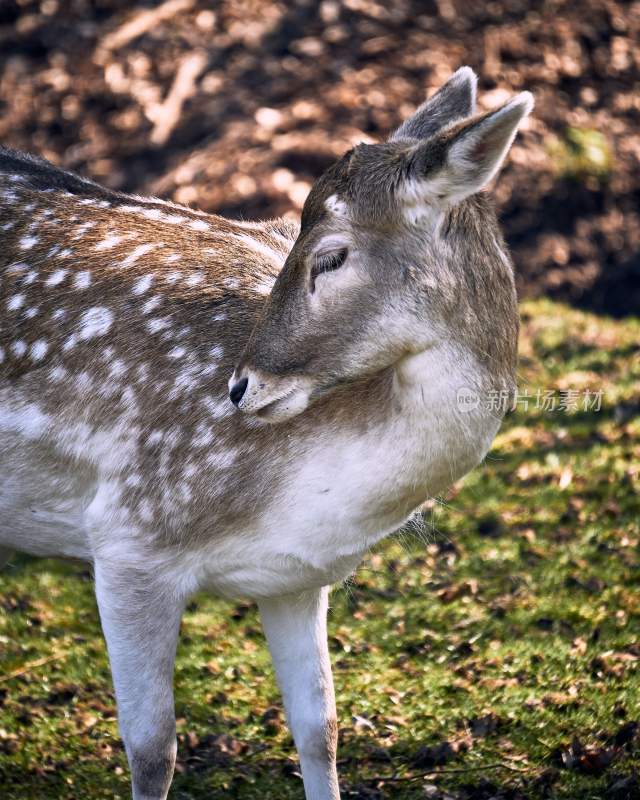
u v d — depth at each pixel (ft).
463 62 67.31
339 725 29.78
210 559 23.39
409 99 64.80
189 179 60.95
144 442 23.38
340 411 22.39
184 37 68.69
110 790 27.61
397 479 22.20
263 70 66.69
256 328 21.63
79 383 23.81
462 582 35.96
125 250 24.79
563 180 63.31
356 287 21.18
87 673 32.35
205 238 25.46
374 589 35.91
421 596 35.58
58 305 24.27
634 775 26.91
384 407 22.06
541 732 28.99
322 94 64.95
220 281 24.36
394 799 27.07
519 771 27.66
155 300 24.03
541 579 35.94
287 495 22.65
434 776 27.76
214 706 30.89
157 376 23.50
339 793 25.25
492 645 32.96
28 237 25.21
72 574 37.58
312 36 68.49
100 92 66.33
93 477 24.07
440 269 21.20
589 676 31.12
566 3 71.61
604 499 39.88
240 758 28.81
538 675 31.40
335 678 31.76
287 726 27.32
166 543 23.25
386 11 69.92
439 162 20.62
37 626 34.55
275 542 22.98
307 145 61.87
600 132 66.03
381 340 21.26
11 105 66.08
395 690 31.17
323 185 21.74
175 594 23.49
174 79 66.49
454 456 21.99
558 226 62.18
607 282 60.80
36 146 64.28
